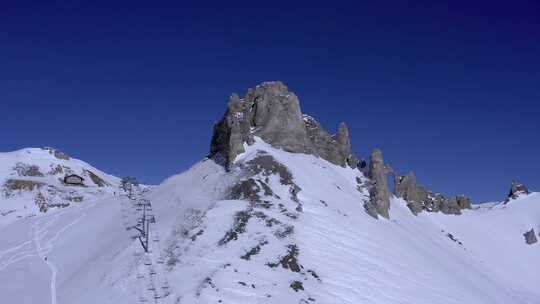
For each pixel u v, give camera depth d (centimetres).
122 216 7394
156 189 8244
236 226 5075
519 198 12269
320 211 5922
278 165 6662
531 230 10350
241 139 7169
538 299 7975
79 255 6500
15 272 6212
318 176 7431
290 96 8575
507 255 9669
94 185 13512
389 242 6006
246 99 8731
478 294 5916
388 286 4797
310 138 9169
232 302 3891
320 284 4428
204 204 5925
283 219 5353
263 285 4191
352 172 9238
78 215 8662
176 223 5619
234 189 6034
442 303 4966
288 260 4619
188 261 4556
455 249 9031
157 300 3991
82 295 4684
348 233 5641
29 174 12975
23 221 9344
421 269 5597
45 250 7100
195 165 8375
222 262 4434
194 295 3919
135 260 4856
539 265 9488
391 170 10688
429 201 10831
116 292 4366
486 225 10806
